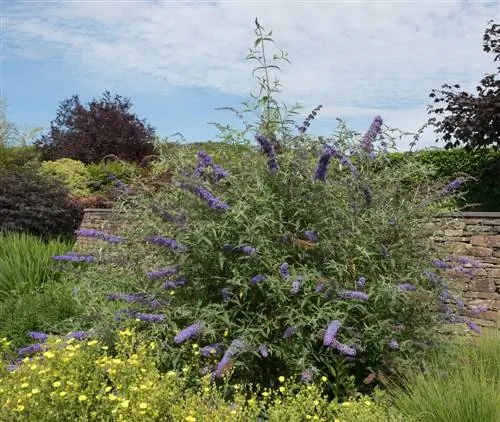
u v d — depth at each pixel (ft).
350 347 13.15
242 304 13.78
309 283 13.56
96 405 11.71
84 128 82.33
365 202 14.99
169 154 15.83
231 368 12.84
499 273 27.68
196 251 13.84
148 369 12.69
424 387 12.41
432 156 42.27
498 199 39.37
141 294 14.87
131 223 16.56
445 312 15.48
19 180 53.52
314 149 15.07
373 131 16.02
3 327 20.21
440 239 28.96
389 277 14.19
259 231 13.70
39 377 12.04
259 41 15.14
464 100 37.63
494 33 38.52
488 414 11.12
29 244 31.58
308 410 11.65
